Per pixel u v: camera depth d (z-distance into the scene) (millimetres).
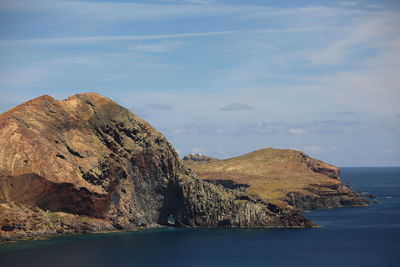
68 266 166125
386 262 179750
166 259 182000
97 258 178625
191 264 175250
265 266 174000
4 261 170500
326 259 184750
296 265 175375
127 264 172500
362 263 178250
